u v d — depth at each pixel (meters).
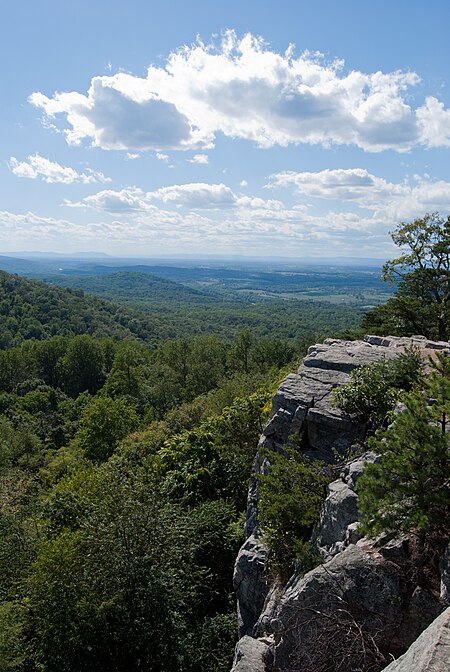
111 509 14.75
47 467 45.09
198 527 16.11
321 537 9.30
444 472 6.81
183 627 13.01
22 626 14.32
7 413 70.19
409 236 30.06
